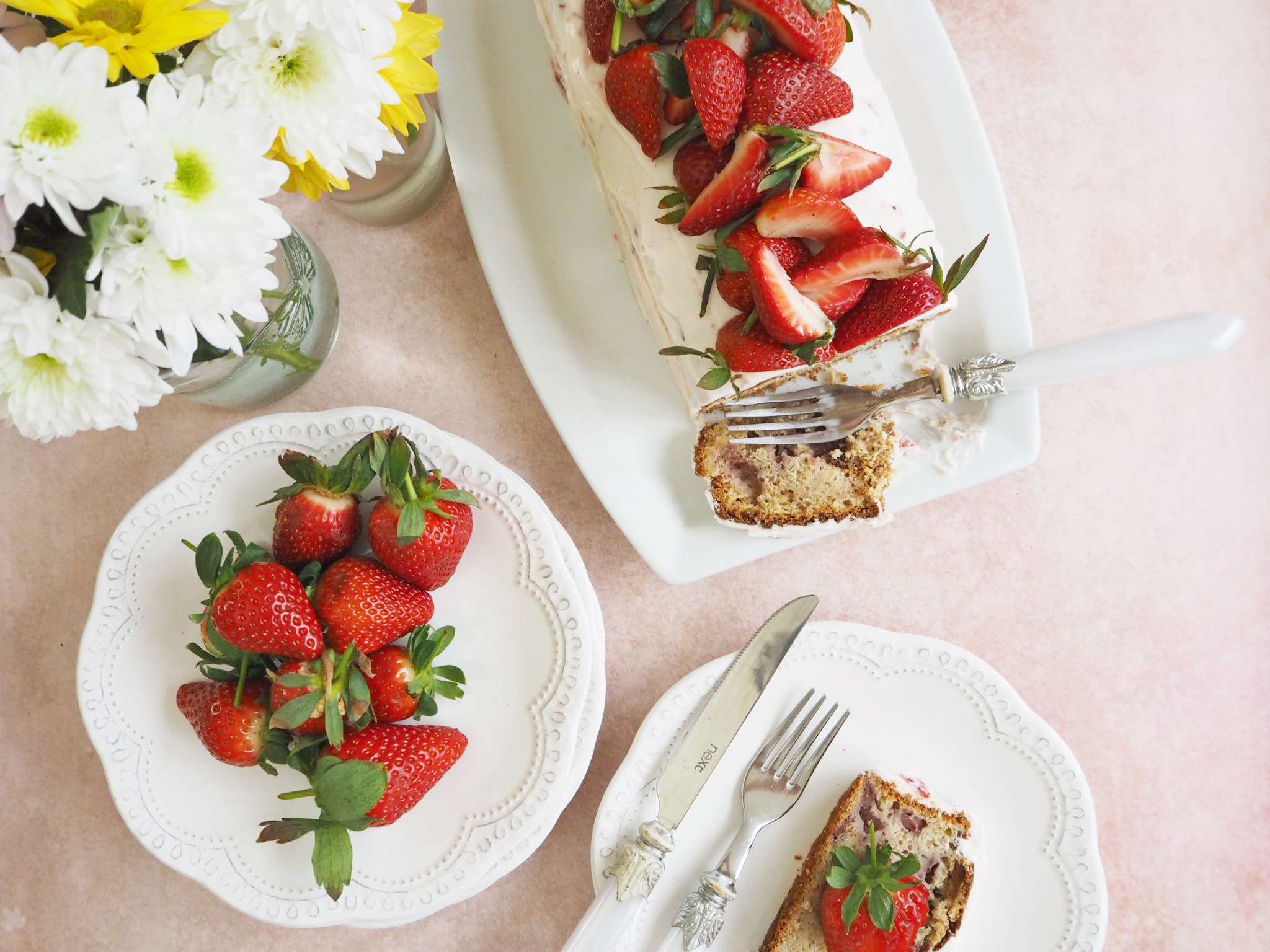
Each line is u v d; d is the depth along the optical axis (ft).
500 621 1.69
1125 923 1.88
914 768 1.81
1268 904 1.86
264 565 1.54
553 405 1.79
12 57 1.05
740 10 1.50
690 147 1.58
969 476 1.81
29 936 1.86
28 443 1.85
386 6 1.21
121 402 1.20
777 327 1.58
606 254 1.84
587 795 1.86
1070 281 1.90
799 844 1.80
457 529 1.60
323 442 1.67
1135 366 1.67
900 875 1.67
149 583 1.67
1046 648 1.90
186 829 1.67
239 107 1.15
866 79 1.68
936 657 1.78
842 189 1.58
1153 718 1.89
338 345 1.87
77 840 1.86
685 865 1.79
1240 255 1.88
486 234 1.78
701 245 1.62
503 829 1.67
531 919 1.86
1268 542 1.88
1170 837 1.88
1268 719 1.88
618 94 1.56
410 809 1.65
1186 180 1.89
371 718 1.58
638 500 1.82
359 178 1.68
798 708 1.77
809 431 1.80
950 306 1.74
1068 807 1.77
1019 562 1.90
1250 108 1.88
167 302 1.14
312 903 1.67
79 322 1.15
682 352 1.65
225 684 1.60
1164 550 1.89
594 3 1.57
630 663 1.88
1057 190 1.90
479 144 1.79
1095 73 1.89
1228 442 1.89
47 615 1.86
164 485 1.66
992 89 1.90
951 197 1.79
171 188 1.12
